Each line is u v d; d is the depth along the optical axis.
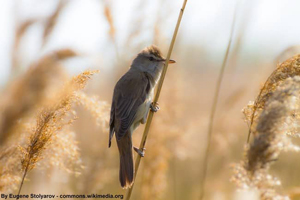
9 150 6.30
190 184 12.65
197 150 11.79
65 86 6.13
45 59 5.71
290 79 5.30
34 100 5.65
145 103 9.98
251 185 4.90
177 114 10.88
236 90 12.05
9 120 5.62
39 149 6.11
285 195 4.98
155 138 10.40
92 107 6.88
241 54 10.69
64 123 6.23
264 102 6.09
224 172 11.04
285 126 4.91
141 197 10.26
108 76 11.19
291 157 11.84
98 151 10.39
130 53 10.88
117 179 12.25
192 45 12.61
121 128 9.17
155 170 10.25
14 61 6.50
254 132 4.96
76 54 5.81
